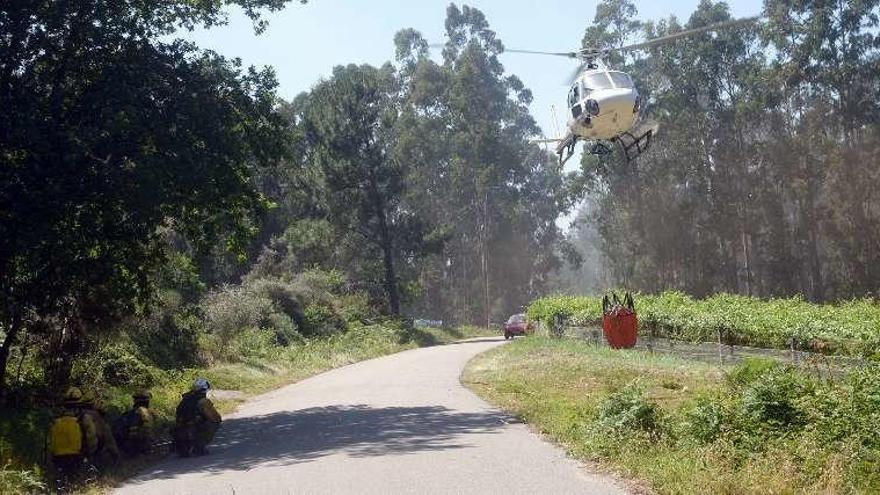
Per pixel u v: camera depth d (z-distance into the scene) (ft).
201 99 56.44
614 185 240.32
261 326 130.72
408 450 39.32
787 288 217.15
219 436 50.83
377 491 29.99
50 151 50.16
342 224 193.26
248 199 65.67
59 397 54.85
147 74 55.11
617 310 97.35
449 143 282.15
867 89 206.08
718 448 30.53
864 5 202.90
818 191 225.56
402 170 198.29
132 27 57.11
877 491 25.48
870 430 29.89
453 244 307.58
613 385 62.13
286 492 30.76
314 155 197.77
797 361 69.15
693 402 42.52
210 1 63.00
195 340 96.43
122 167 53.16
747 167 227.40
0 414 44.47
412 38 304.71
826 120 213.87
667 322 100.12
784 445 29.68
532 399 55.26
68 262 53.31
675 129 226.17
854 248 204.54
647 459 31.91
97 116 53.93
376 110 193.67
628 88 67.15
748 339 87.25
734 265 232.73
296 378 96.58
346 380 86.63
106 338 67.67
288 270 189.98
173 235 102.01
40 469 38.11
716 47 220.43
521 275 314.76
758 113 216.95
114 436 43.21
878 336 71.15
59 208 50.06
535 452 37.01
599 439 35.76
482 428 45.70
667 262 240.53
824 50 205.77
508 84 303.27
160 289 92.38
